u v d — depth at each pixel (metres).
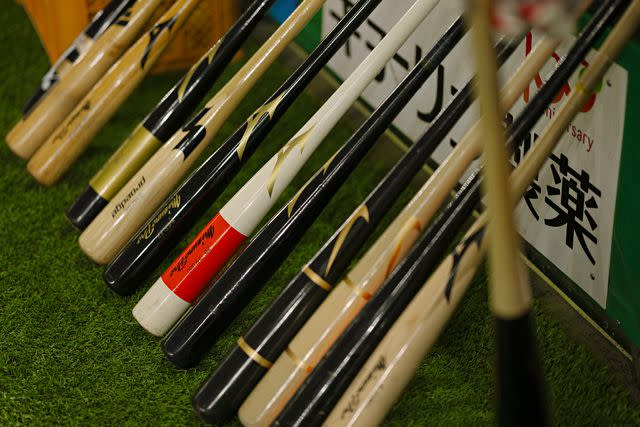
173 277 1.67
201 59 1.84
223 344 1.72
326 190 1.56
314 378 1.42
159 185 1.78
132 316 1.79
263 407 1.47
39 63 2.59
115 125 2.34
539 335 1.72
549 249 1.74
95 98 2.03
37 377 1.66
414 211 1.46
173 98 1.85
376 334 1.41
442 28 1.87
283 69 2.46
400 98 1.57
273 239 1.57
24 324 1.77
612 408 1.57
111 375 1.67
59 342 1.73
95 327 1.77
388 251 1.46
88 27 2.08
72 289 1.85
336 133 2.25
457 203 1.45
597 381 1.62
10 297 1.83
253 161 2.17
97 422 1.58
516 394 1.09
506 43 1.56
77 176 2.17
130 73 2.01
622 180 1.51
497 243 1.00
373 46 2.10
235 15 2.47
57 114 2.11
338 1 2.17
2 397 1.62
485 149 0.95
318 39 2.31
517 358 1.06
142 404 1.61
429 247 1.43
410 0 1.92
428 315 1.38
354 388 1.40
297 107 2.34
